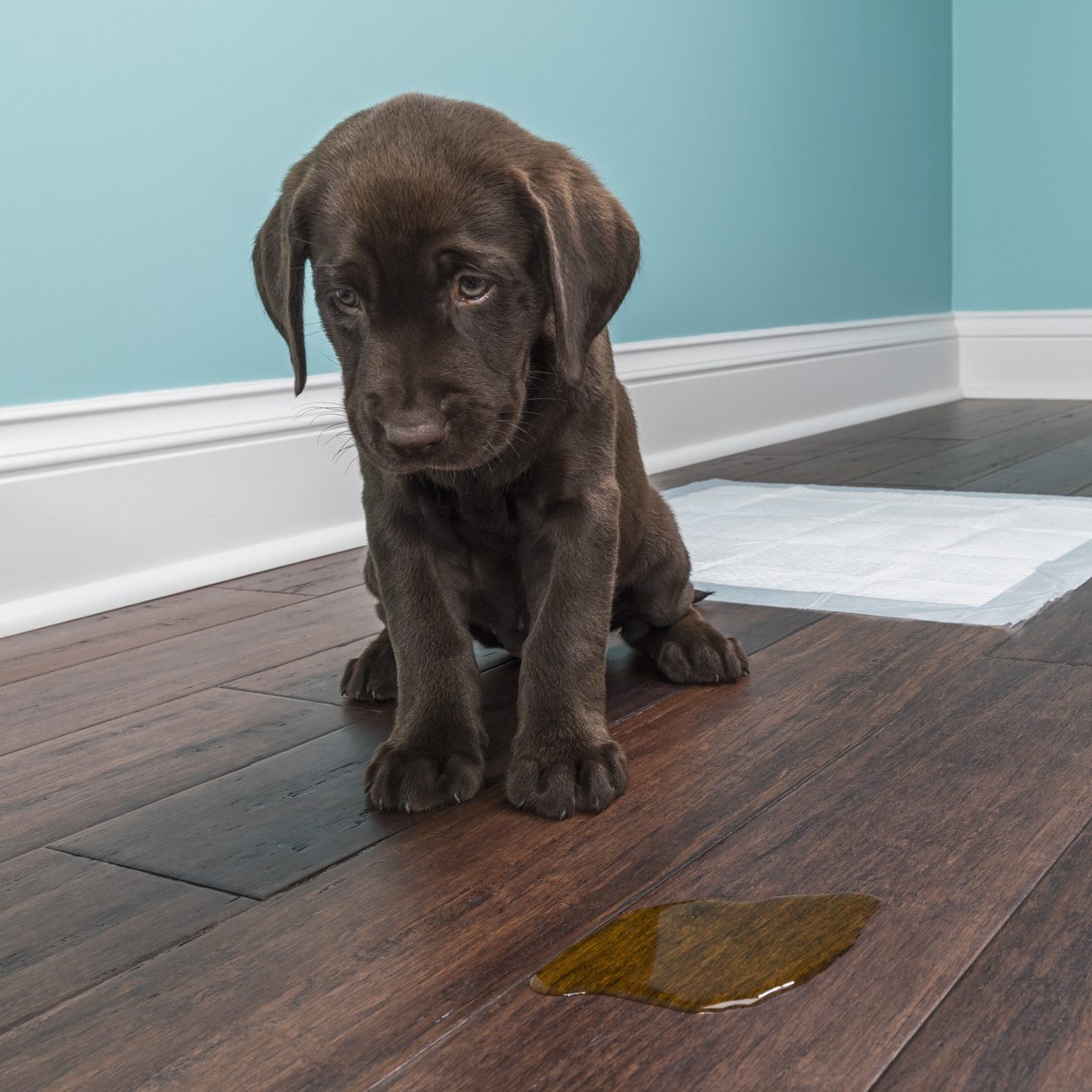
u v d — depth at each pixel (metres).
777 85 1.98
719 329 1.91
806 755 0.87
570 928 0.70
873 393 2.22
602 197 0.84
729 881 0.75
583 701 0.85
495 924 0.72
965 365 2.49
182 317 1.31
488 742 0.89
